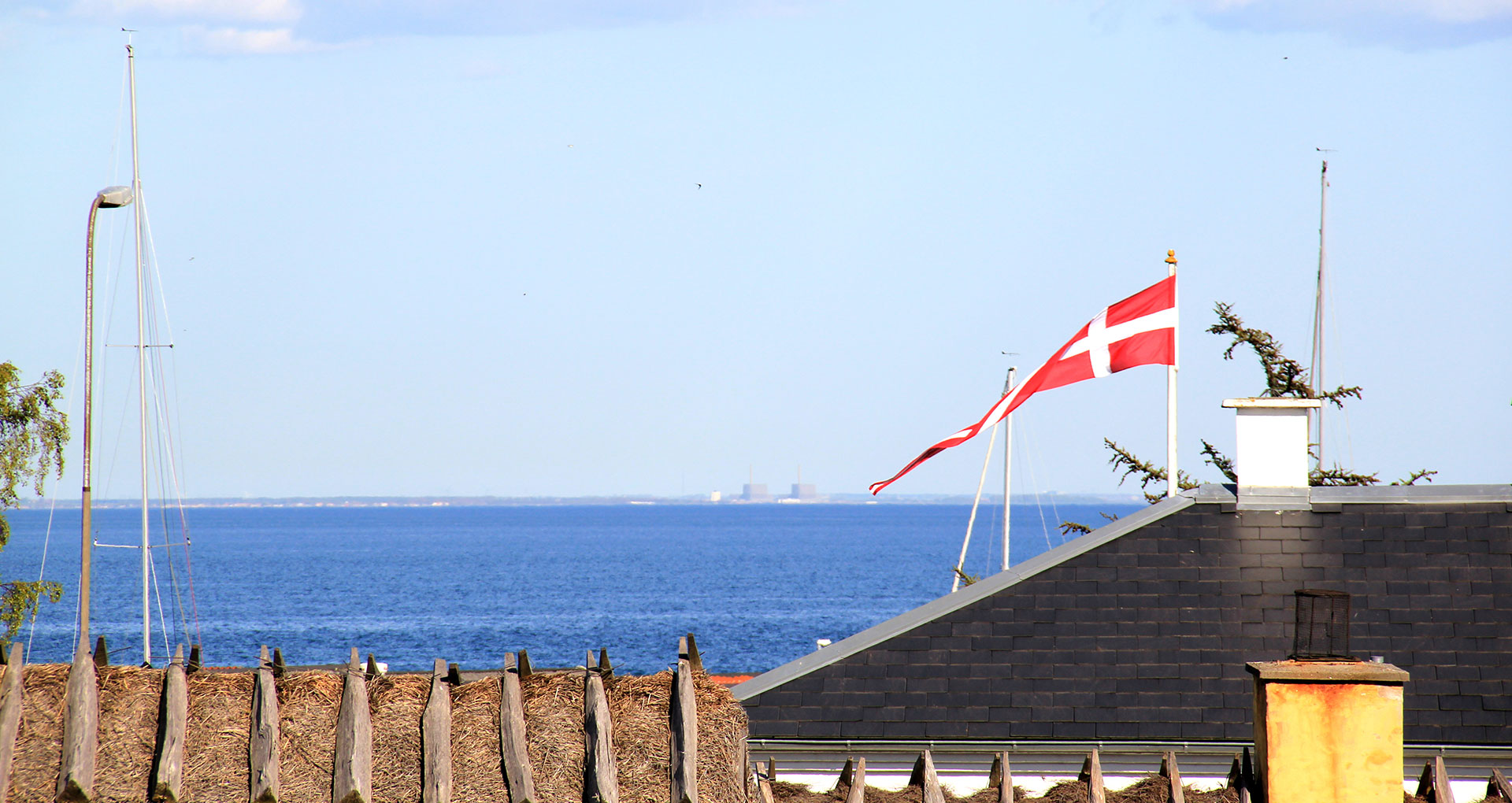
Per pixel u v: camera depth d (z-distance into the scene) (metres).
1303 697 55.12
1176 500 80.56
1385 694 54.78
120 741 52.88
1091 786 61.00
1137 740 68.94
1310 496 79.19
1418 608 73.44
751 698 72.81
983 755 68.75
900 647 74.50
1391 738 54.50
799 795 63.22
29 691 53.56
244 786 52.41
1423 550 76.06
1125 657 72.56
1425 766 61.59
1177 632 73.44
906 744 69.75
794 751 69.69
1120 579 76.38
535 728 55.00
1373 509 78.44
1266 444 79.81
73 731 52.31
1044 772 67.12
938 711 71.00
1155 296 86.81
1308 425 79.75
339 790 52.44
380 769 53.53
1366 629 72.50
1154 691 70.94
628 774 54.19
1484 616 72.81
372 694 55.47
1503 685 69.81
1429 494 78.88
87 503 101.00
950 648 74.12
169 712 53.34
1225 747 68.19
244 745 53.38
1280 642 72.31
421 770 53.66
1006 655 73.38
